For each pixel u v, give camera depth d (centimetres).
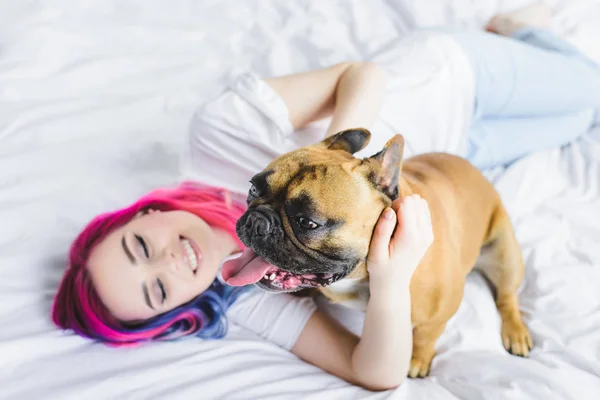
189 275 152
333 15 255
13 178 186
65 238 175
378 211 110
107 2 259
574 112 217
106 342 149
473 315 159
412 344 148
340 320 161
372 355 133
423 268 129
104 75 227
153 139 205
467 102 190
